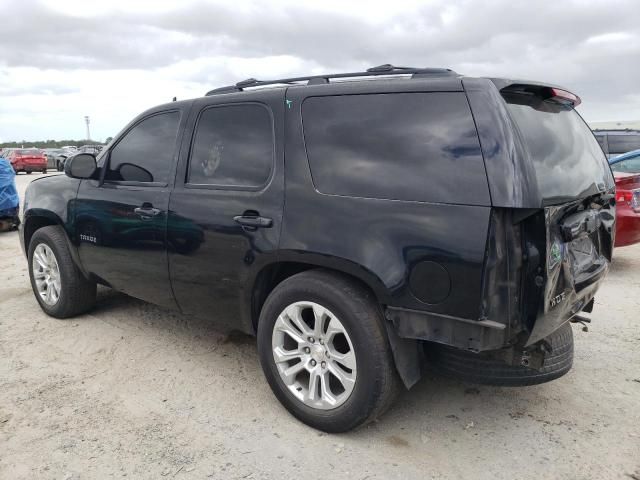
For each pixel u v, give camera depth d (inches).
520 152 94.9
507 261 96.0
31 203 189.2
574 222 105.0
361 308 107.3
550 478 102.4
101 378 143.3
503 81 102.8
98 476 103.1
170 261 143.4
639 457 108.7
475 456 109.5
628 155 321.4
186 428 119.3
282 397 122.5
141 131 158.7
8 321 186.2
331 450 111.3
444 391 136.8
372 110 111.6
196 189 137.9
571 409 128.2
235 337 171.5
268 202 121.6
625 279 241.9
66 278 179.8
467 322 96.6
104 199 161.0
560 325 108.0
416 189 102.3
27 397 132.7
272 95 127.6
